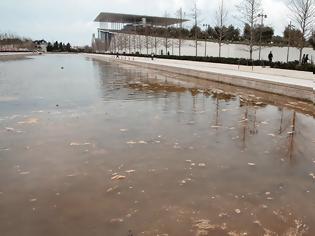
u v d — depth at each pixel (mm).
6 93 16203
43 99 14398
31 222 4621
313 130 9258
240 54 43594
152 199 5211
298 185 5711
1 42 81312
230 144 7957
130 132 8953
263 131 9133
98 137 8508
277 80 15570
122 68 35031
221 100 14031
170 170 6359
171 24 64625
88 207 4992
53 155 7219
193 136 8602
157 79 22906
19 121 10250
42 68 34906
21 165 6664
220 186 5660
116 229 4414
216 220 4617
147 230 4387
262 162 6781
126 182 5840
